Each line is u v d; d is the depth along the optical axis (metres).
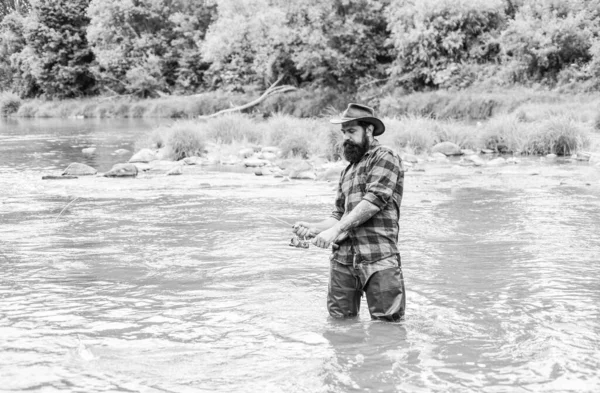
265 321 4.13
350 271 4.10
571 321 4.03
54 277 5.31
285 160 14.05
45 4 48.16
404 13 31.39
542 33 28.61
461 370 3.27
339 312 4.17
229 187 10.77
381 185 3.91
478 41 30.89
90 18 47.94
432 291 4.77
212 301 4.61
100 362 3.45
